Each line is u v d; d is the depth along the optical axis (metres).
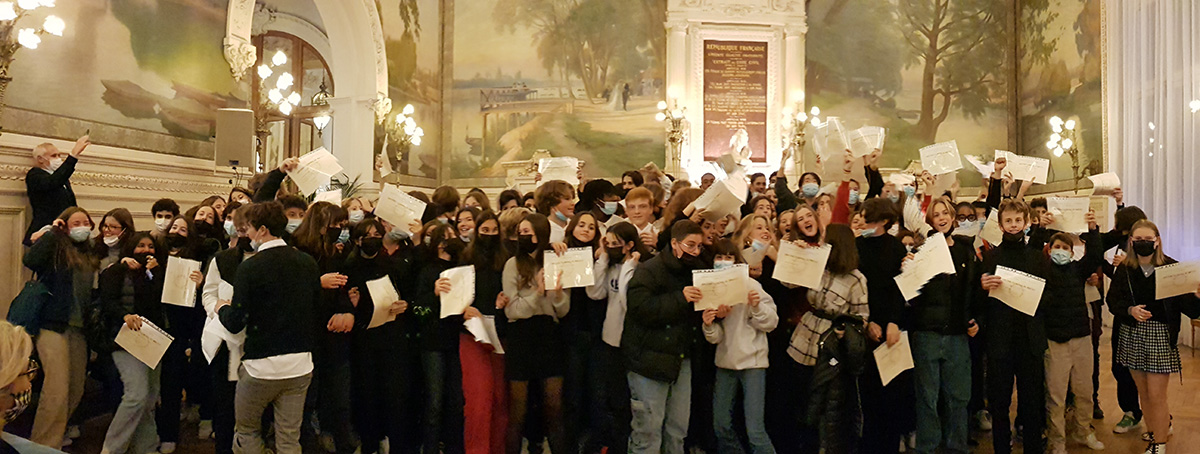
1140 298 3.96
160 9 6.76
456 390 3.83
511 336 3.74
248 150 7.12
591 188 4.57
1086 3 11.36
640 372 3.47
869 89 13.71
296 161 4.33
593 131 13.52
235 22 7.80
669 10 13.49
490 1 13.78
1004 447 3.81
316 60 14.47
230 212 4.54
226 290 3.61
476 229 3.85
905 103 13.70
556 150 13.49
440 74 13.87
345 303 3.88
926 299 3.74
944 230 4.06
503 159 13.58
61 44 5.67
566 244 3.85
